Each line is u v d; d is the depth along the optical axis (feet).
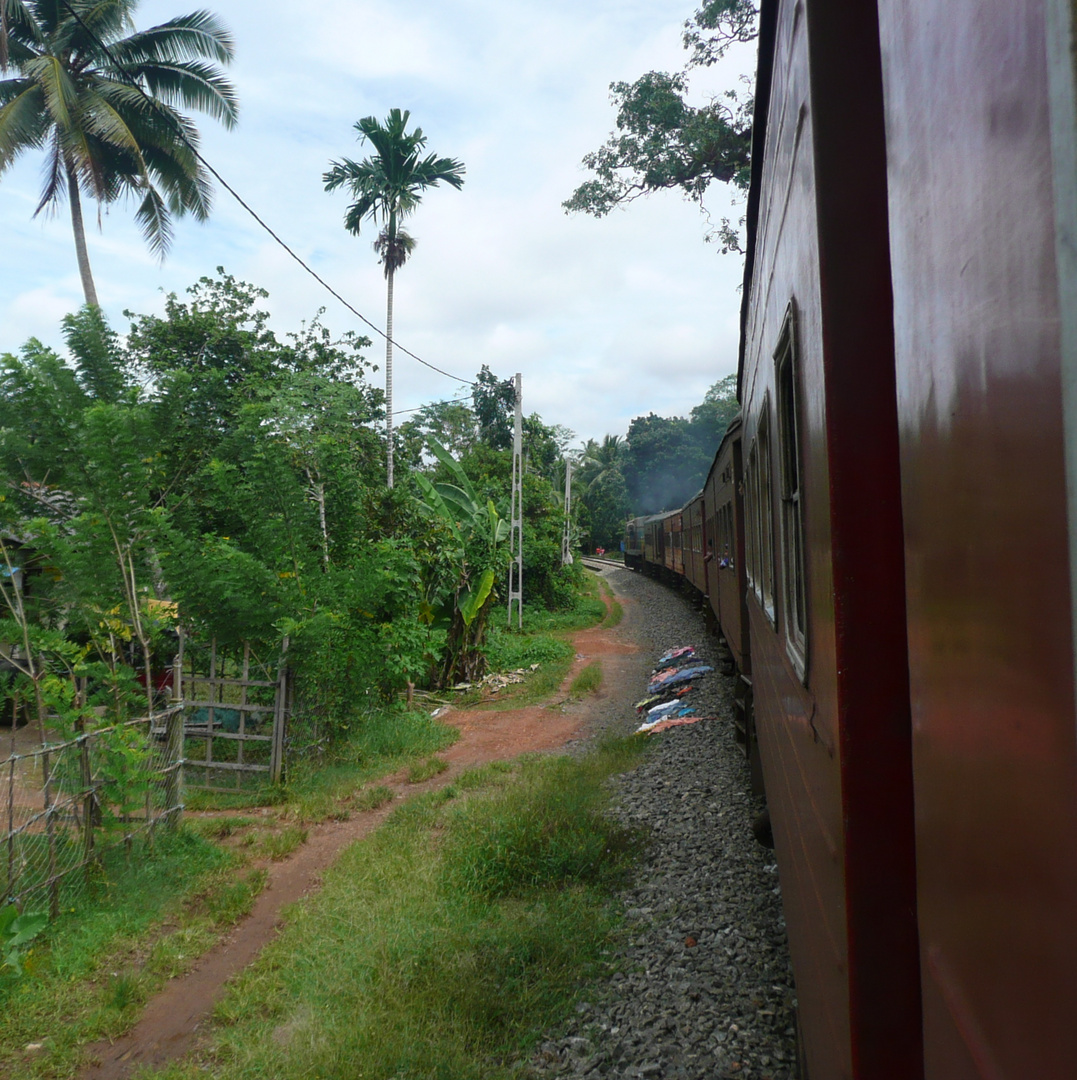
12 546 22.20
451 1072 10.95
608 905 15.93
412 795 24.29
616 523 197.88
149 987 13.85
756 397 13.08
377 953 14.35
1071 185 2.08
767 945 13.41
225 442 26.96
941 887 3.46
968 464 3.01
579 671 44.11
